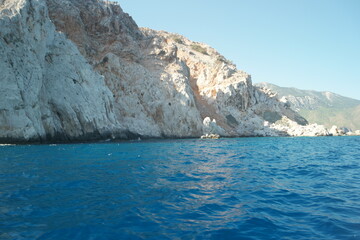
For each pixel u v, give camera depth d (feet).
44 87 114.11
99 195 27.58
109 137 130.41
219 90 247.29
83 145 100.58
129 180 35.47
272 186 33.32
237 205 25.03
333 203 25.77
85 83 127.95
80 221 20.13
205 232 18.56
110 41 179.63
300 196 28.45
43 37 116.67
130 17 215.92
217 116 233.55
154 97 175.94
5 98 95.14
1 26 97.60
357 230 18.88
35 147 87.61
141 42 210.79
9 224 19.31
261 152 82.43
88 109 124.06
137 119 160.45
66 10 158.40
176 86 189.06
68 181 34.01
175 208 23.86
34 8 113.29
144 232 18.38
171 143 123.44
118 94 161.27
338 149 97.04
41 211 22.27
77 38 157.28
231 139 175.52
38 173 39.27
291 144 125.08
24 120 98.89
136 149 85.46
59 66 121.80
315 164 55.21
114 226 19.33
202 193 29.43
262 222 20.58
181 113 179.83
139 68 176.65
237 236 17.97
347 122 647.56
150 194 28.45
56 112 117.29
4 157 58.34
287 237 17.80
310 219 21.25
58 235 17.53
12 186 30.83
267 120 264.52
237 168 48.34
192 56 281.54
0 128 95.04
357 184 34.94
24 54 103.96
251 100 266.98
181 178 37.86
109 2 207.41
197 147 100.68
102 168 44.93
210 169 46.62
